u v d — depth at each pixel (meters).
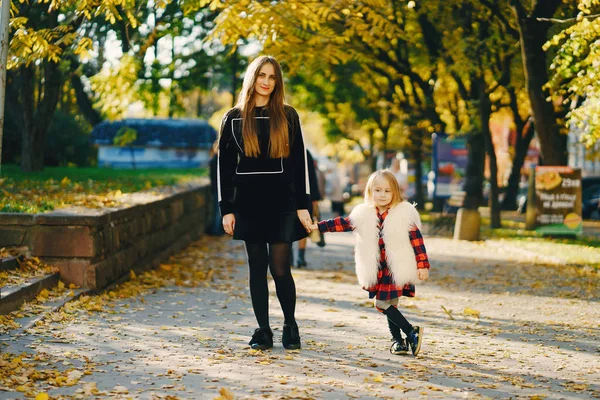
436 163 29.02
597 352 7.84
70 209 11.40
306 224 7.41
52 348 7.30
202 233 22.58
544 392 6.20
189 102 62.00
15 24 10.76
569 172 20.06
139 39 19.06
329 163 68.25
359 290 12.27
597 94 13.98
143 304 10.23
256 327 8.76
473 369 6.94
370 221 7.30
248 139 7.22
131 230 12.59
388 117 42.34
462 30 22.12
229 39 14.08
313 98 43.25
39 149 23.45
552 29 18.56
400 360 7.21
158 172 29.89
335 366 6.87
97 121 35.84
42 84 23.91
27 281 9.47
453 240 22.59
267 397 5.80
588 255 16.77
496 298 11.62
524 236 22.17
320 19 15.33
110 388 6.01
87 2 11.19
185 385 6.13
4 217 10.40
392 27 16.52
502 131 41.97
